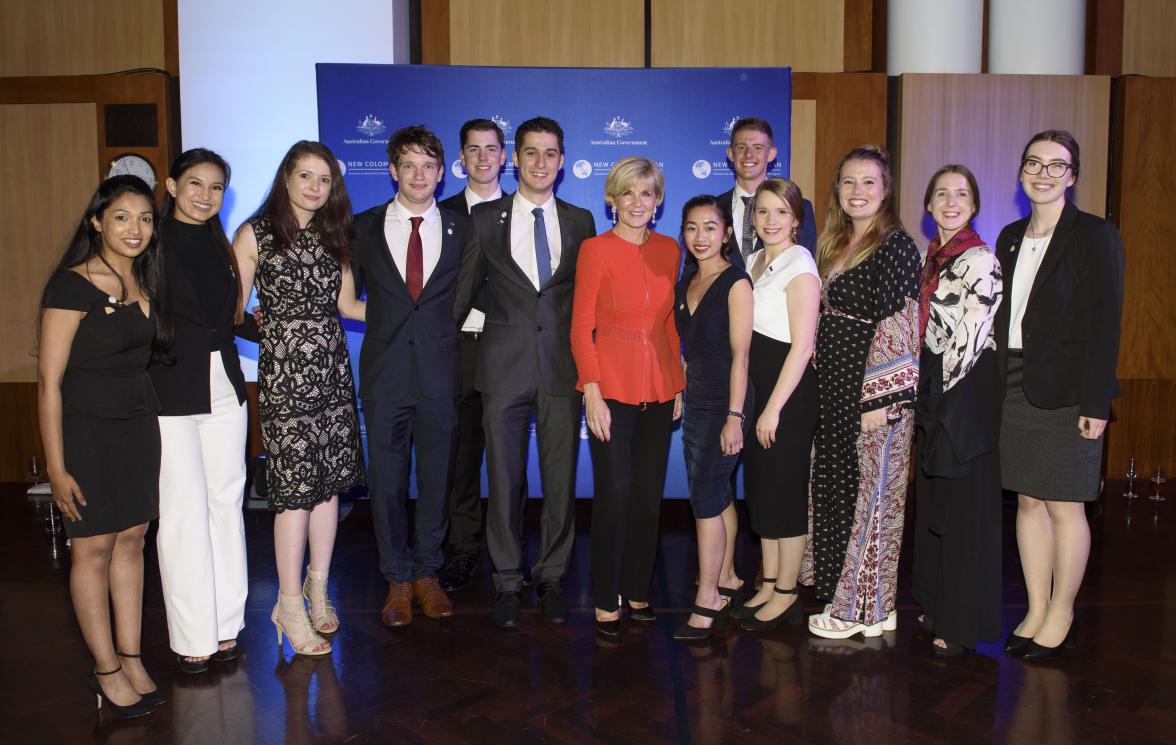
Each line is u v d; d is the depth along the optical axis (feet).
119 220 7.68
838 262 9.61
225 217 16.22
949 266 9.18
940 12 16.90
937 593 9.62
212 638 9.16
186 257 8.61
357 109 14.46
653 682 8.95
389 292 10.23
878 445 9.42
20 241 17.08
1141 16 17.61
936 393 9.14
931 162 16.72
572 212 10.49
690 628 10.05
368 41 16.08
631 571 10.40
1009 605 11.16
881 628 10.09
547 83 14.69
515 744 7.77
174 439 8.71
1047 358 8.94
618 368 9.56
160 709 8.46
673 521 15.17
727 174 14.88
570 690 8.79
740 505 16.48
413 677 9.11
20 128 16.85
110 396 7.79
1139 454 17.87
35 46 17.11
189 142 16.16
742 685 8.88
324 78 14.39
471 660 9.50
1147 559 12.96
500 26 16.79
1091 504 15.98
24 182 16.96
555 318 10.30
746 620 10.28
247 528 14.67
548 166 10.14
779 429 9.71
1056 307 8.90
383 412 10.27
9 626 10.62
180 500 8.81
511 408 10.40
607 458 9.78
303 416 9.22
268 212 9.17
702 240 9.40
